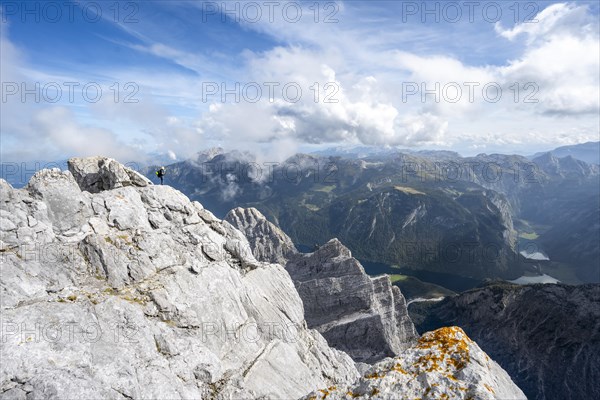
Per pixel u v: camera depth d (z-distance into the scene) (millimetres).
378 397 18062
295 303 68188
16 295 38875
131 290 47469
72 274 45500
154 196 65250
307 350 63500
